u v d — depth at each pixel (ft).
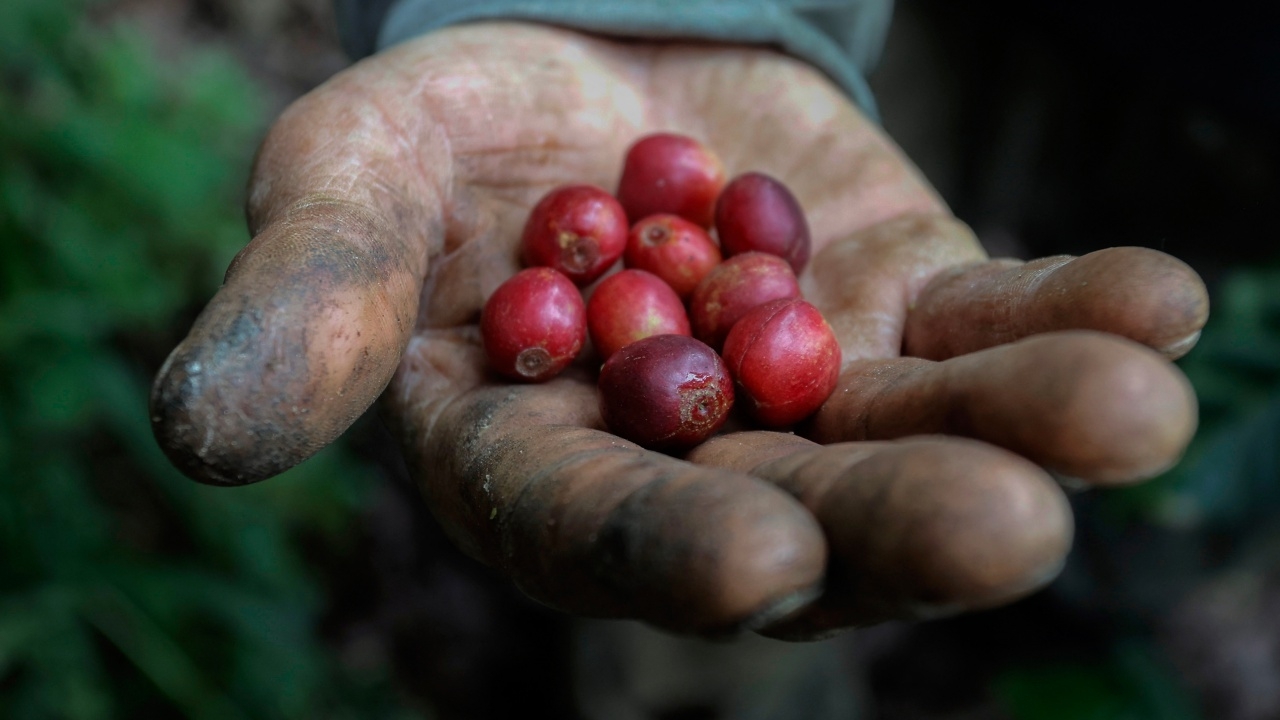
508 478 0.51
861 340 0.65
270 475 0.48
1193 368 1.10
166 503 1.07
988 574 0.39
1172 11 1.10
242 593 0.94
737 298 0.64
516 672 1.23
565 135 0.73
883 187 0.75
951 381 0.47
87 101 1.06
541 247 0.67
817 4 0.87
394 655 1.19
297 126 0.60
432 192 0.63
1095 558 1.25
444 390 0.63
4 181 0.94
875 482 0.41
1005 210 1.43
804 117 0.79
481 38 0.73
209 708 0.90
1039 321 0.54
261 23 1.42
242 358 0.46
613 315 0.64
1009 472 0.40
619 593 0.42
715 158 0.74
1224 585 1.25
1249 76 1.10
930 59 1.32
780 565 0.40
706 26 0.79
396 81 0.65
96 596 0.87
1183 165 1.37
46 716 0.82
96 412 1.01
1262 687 1.25
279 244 0.49
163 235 1.05
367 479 1.21
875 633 1.36
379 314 0.50
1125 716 1.12
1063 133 1.39
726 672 1.04
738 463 0.51
